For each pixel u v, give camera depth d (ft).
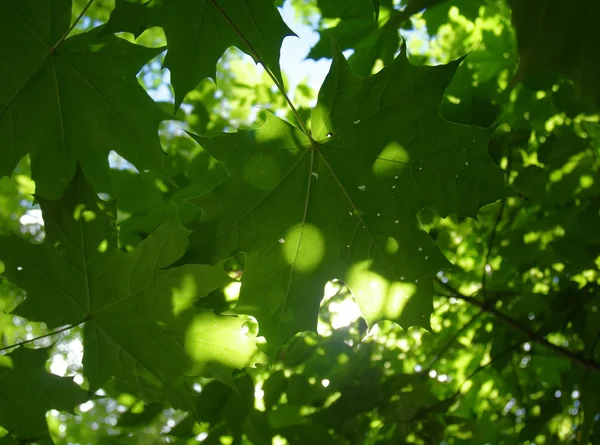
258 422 1.30
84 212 1.06
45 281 1.08
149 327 1.10
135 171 1.48
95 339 1.12
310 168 1.02
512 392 1.67
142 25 0.97
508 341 1.54
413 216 1.02
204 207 0.99
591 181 1.48
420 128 0.99
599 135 1.53
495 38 1.55
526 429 1.44
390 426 1.53
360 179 1.02
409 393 1.44
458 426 1.57
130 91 1.04
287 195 1.02
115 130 1.07
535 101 1.51
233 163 0.99
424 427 1.44
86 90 1.05
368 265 1.04
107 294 1.09
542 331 1.45
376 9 0.88
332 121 1.01
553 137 1.42
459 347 1.61
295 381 1.41
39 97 1.04
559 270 1.64
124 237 1.48
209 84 1.91
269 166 1.01
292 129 1.00
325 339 1.49
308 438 1.36
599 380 1.37
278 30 0.98
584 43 0.67
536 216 1.60
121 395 1.46
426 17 1.50
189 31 0.98
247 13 0.97
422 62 1.74
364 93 0.99
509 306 1.54
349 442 1.40
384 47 1.32
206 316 1.08
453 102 1.52
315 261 1.04
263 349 1.42
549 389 1.66
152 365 1.12
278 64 0.98
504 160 1.51
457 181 0.99
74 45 1.02
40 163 1.06
